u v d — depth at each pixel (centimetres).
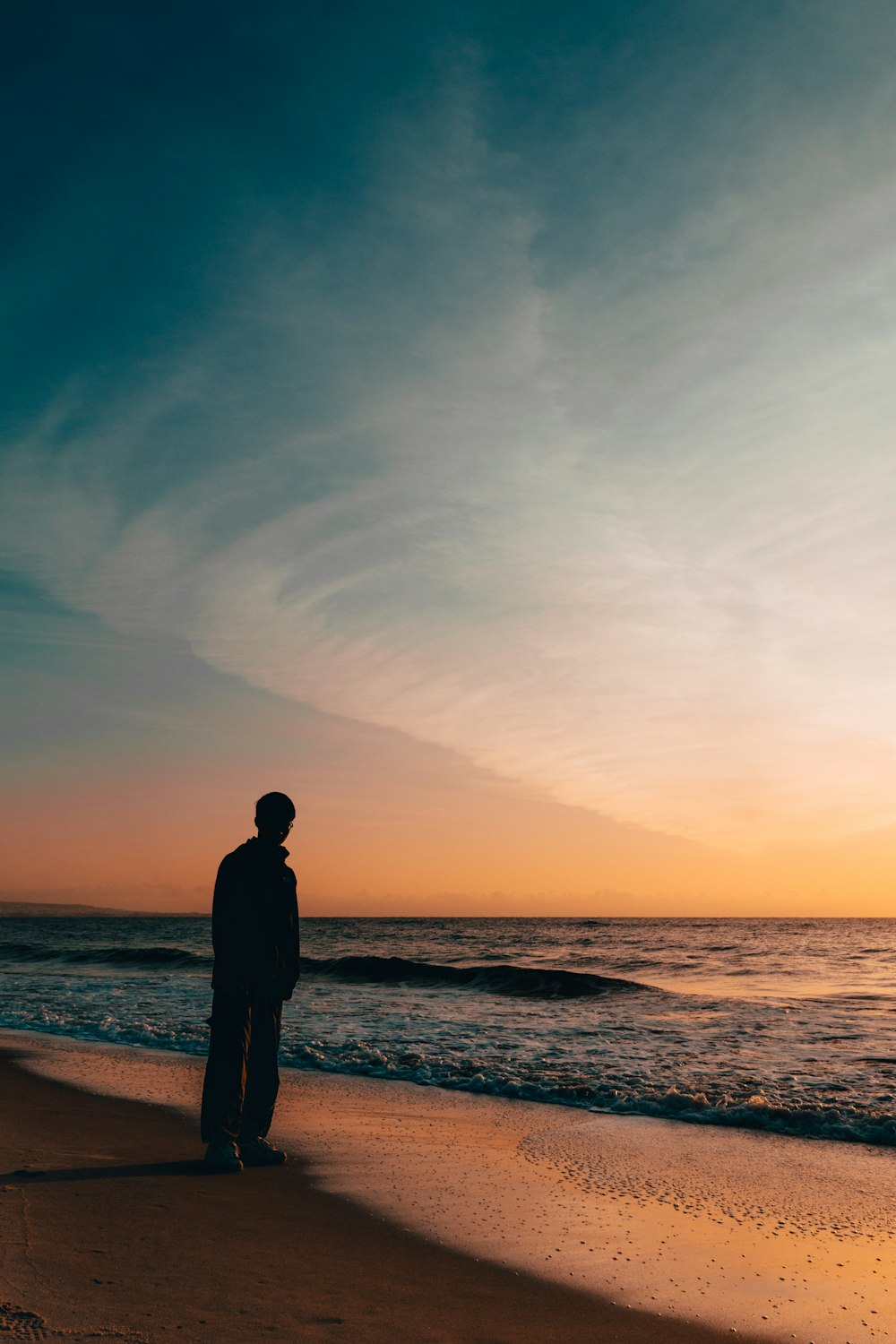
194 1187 445
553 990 1939
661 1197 482
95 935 7344
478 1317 306
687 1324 314
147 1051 1036
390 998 1803
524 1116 721
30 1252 326
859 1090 817
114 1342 252
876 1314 327
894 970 2698
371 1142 600
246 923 502
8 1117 626
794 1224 438
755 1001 1705
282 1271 333
